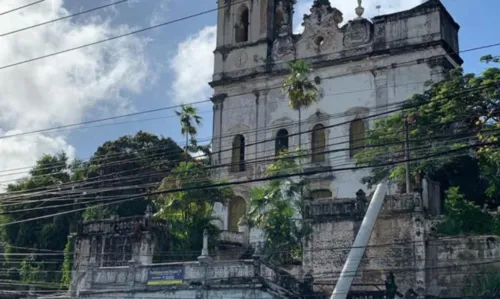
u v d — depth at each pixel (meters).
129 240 37.84
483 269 30.61
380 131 39.34
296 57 49.69
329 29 48.78
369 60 46.72
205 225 39.06
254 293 29.95
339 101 47.19
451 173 39.12
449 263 31.36
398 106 41.22
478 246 31.03
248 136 49.97
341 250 33.16
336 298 26.88
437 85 39.50
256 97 50.41
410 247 31.98
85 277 34.69
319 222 34.03
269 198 38.22
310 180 45.81
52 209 53.03
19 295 40.12
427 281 31.47
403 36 46.03
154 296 32.31
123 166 52.56
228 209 48.41
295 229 36.38
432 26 45.22
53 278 47.41
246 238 40.94
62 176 54.47
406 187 35.78
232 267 30.83
